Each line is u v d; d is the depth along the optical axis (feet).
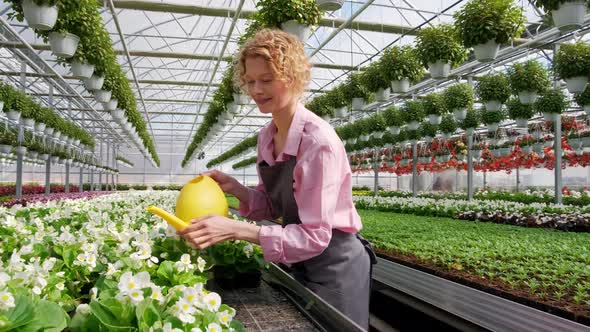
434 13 31.76
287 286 5.74
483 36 16.63
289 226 5.09
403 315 12.25
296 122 5.57
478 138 55.57
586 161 53.62
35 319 2.98
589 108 28.32
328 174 5.09
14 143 36.86
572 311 7.46
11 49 33.60
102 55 18.34
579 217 20.54
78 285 4.93
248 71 5.26
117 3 28.45
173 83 52.21
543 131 46.11
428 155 60.54
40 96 50.90
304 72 5.48
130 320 3.14
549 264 11.28
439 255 12.41
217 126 42.75
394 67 23.35
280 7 14.32
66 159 52.06
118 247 5.75
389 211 33.04
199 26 39.17
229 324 3.62
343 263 5.76
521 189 73.36
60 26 15.11
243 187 6.96
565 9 13.75
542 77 25.00
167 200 19.84
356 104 29.91
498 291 9.14
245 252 6.35
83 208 12.84
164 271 4.65
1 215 10.08
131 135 50.93
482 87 27.22
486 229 18.81
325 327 4.24
